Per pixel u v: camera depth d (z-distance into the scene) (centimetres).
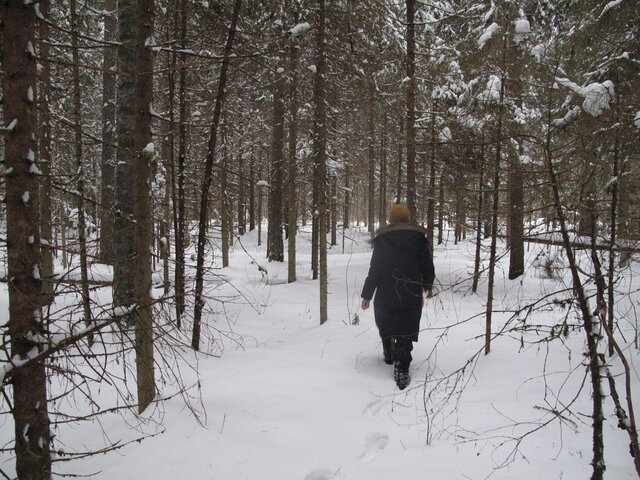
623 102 389
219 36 616
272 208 1611
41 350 226
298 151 1683
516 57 507
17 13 220
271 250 1628
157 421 340
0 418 350
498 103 514
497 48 526
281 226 1614
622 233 395
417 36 991
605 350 451
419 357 490
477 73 640
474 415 342
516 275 1009
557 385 382
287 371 445
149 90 368
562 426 313
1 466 293
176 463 287
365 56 870
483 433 313
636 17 552
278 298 958
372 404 377
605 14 567
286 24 783
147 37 364
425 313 711
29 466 224
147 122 366
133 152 382
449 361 471
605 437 296
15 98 221
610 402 343
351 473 279
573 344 482
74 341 232
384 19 852
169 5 620
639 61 505
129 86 584
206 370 454
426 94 997
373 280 441
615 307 567
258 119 1600
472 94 738
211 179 542
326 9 786
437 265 1231
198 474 276
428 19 1098
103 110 959
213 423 338
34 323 223
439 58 915
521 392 376
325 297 700
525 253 1042
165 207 785
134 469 281
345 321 682
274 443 312
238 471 279
